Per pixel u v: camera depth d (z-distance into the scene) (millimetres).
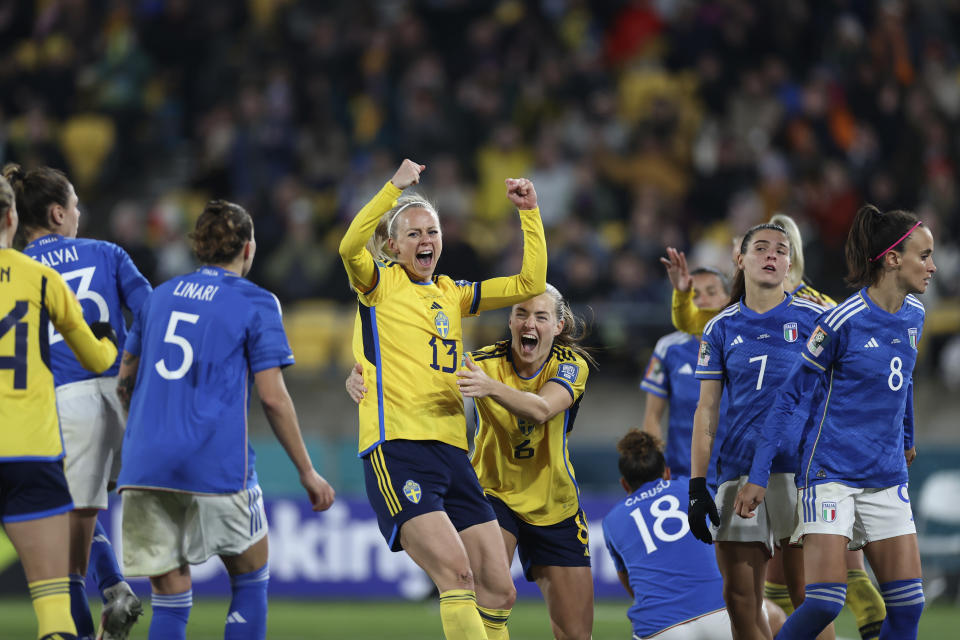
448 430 18297
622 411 43375
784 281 20828
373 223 17781
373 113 56719
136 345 18188
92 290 19109
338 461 39656
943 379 43750
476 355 20594
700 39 59281
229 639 17656
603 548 37188
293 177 53188
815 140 54750
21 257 17016
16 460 16453
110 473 19188
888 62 57344
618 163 54719
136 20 60375
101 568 19438
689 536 20891
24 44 62469
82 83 57969
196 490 17188
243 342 17734
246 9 61906
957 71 61812
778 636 18391
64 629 16312
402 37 58250
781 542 19984
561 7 62406
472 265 44656
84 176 55969
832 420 18438
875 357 18203
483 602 18484
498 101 56750
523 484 20188
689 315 23469
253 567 18047
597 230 51594
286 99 56031
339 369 43812
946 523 38250
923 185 52719
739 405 19422
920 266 18078
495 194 53656
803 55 60031
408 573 36844
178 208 51719
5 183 17016
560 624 20484
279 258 47469
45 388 16922
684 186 54438
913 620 18375
